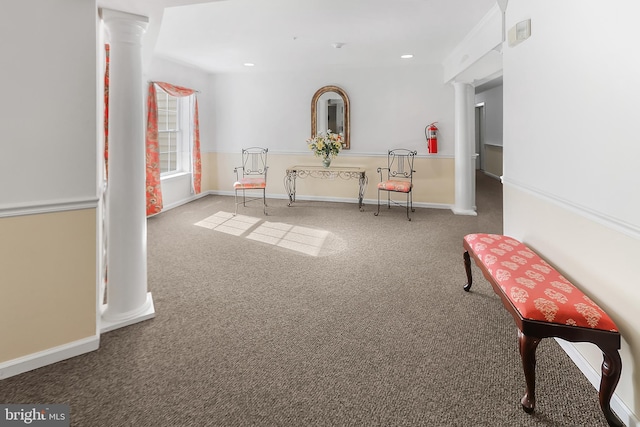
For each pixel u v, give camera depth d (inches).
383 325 92.1
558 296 63.9
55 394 66.5
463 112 223.8
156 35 112.6
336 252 153.9
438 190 247.9
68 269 77.5
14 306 71.9
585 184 68.7
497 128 364.5
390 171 255.1
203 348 81.9
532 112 92.6
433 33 166.4
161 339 85.7
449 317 96.3
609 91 61.0
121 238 91.5
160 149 239.8
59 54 73.2
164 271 130.6
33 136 71.5
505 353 79.7
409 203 254.7
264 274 128.4
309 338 86.0
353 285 118.6
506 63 110.8
